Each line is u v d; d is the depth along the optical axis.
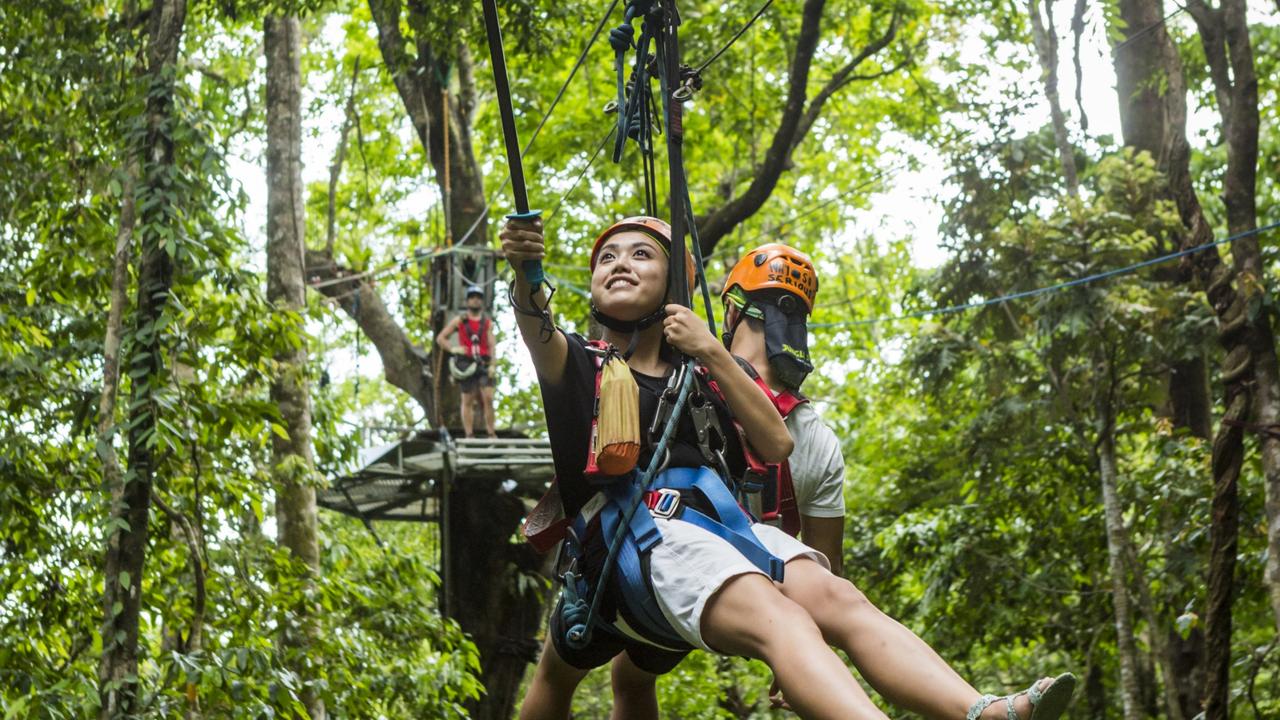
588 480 3.04
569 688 3.61
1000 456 14.34
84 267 9.30
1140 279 12.87
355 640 10.45
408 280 19.83
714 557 2.77
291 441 11.88
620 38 3.38
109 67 9.78
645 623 2.97
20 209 9.74
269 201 13.27
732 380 3.03
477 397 15.54
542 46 13.63
